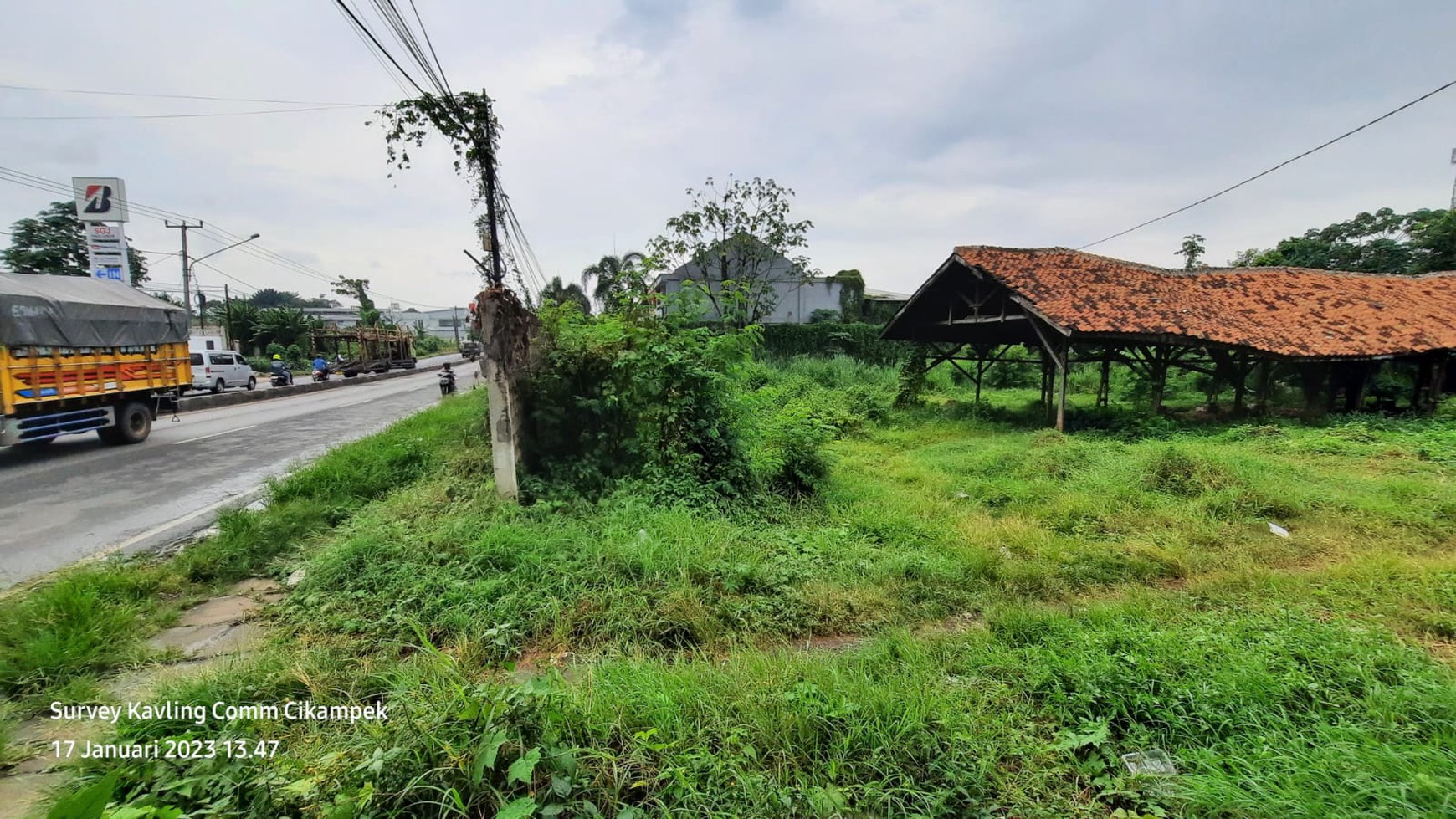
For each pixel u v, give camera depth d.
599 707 2.65
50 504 6.88
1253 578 4.52
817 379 21.03
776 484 7.13
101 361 9.92
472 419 10.09
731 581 4.29
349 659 3.33
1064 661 3.13
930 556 5.06
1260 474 7.14
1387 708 2.67
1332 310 13.04
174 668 3.39
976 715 2.74
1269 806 2.15
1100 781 2.38
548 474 6.55
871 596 4.28
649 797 2.24
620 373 6.73
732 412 7.14
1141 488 7.08
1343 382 12.92
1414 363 12.85
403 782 2.18
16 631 3.51
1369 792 2.13
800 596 4.20
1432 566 4.57
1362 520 5.82
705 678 3.01
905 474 8.49
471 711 2.33
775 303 27.33
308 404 17.91
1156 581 4.77
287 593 4.39
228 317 34.91
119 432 10.60
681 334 7.04
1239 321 12.08
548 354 6.77
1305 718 2.67
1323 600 4.12
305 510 5.88
